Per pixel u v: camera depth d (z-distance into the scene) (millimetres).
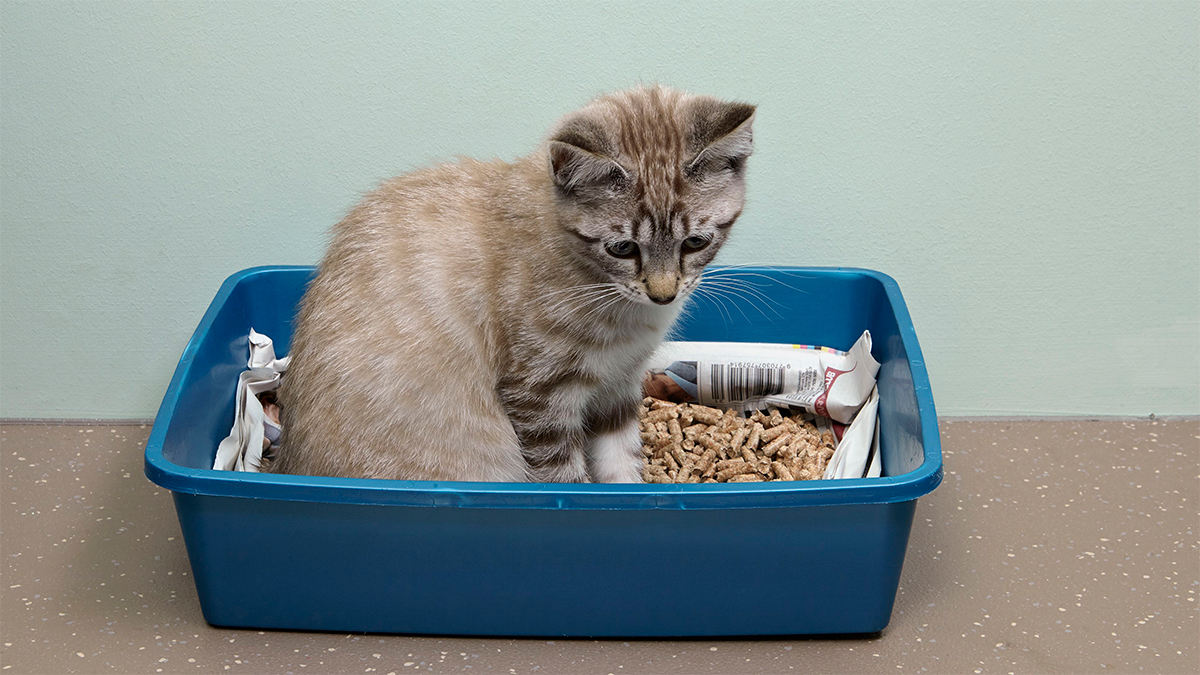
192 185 999
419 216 860
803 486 800
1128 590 879
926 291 1031
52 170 986
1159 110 971
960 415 1060
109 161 988
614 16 963
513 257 839
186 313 1035
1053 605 869
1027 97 974
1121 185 992
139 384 1050
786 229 1019
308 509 814
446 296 847
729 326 1031
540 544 819
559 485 806
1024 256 1016
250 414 978
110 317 1029
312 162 998
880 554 819
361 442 859
